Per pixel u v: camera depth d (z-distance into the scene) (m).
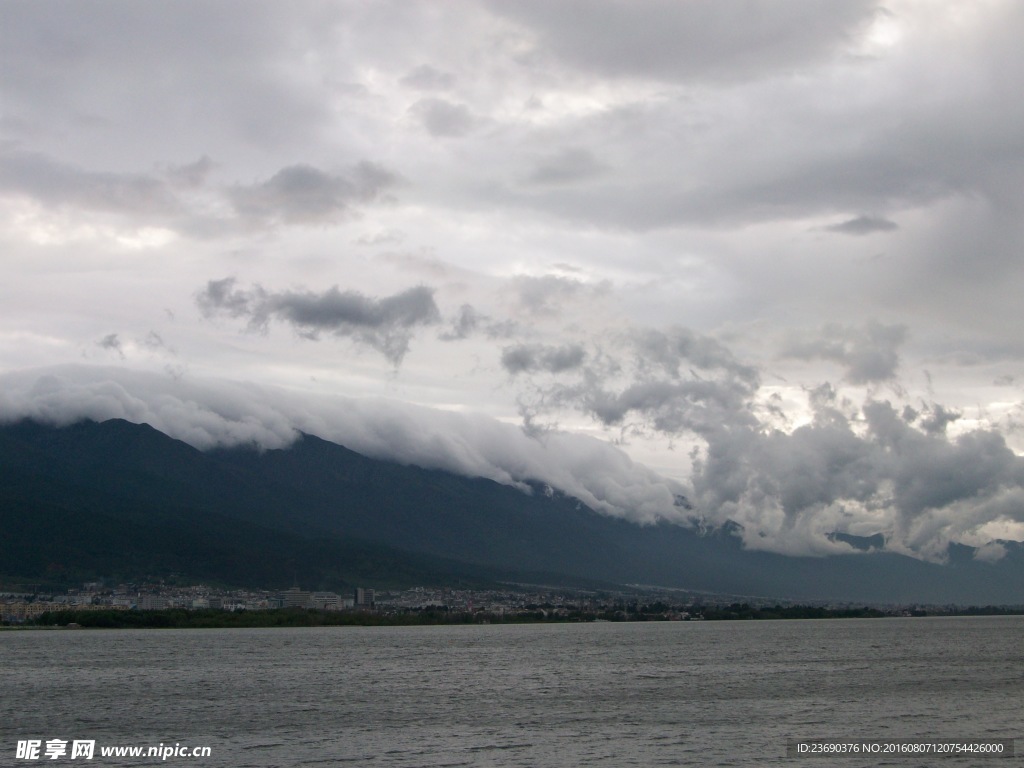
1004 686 148.75
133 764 92.38
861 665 194.25
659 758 91.94
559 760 91.50
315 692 150.50
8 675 184.25
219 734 108.00
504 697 141.12
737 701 132.50
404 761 91.94
